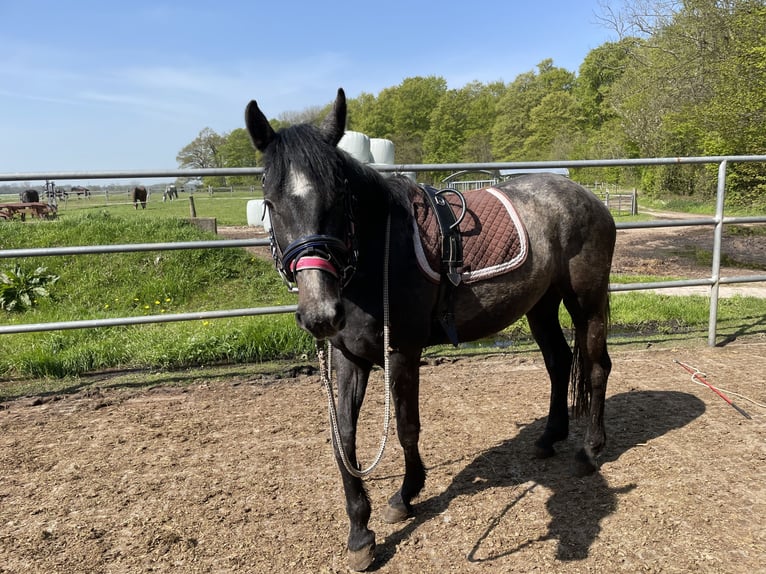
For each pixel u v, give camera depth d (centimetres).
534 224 278
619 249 1169
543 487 282
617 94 2716
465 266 247
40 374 451
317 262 184
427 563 229
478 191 291
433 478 294
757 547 227
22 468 307
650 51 2139
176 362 474
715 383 411
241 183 4256
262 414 374
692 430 335
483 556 231
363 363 238
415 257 231
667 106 2172
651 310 606
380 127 7188
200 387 424
